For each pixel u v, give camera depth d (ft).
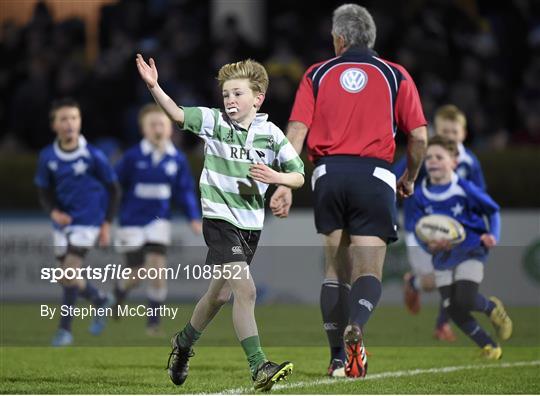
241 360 90.38
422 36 179.22
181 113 65.77
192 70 182.91
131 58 184.24
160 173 117.91
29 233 150.82
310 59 184.65
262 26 201.77
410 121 75.51
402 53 178.91
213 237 66.23
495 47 186.91
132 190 118.11
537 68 183.11
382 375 79.00
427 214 95.66
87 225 109.29
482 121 175.11
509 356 94.48
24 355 93.91
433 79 176.35
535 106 179.01
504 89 180.04
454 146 95.30
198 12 201.77
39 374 79.10
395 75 75.92
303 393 67.87
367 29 77.87
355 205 74.33
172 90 180.34
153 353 95.96
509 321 93.81
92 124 181.47
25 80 192.24
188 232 147.02
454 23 184.24
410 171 77.46
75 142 108.68
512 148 160.25
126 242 118.42
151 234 117.80
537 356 94.53
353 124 75.31
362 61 76.59
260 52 185.26
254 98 67.15
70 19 202.49
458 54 183.21
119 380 75.51
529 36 190.60
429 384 73.82
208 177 66.74
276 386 71.31
